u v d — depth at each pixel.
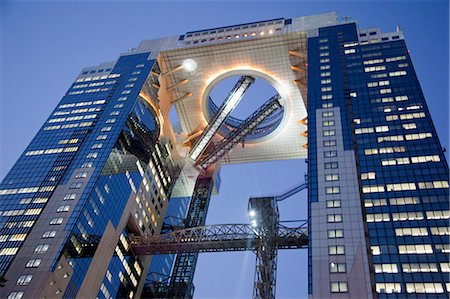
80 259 94.62
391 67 112.50
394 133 92.38
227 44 142.25
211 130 148.88
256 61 142.88
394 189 80.62
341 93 107.56
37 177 108.75
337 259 71.44
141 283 123.00
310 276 69.94
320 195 82.75
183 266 139.75
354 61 118.44
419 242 71.31
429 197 77.88
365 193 81.12
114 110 129.50
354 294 66.44
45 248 90.88
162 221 140.25
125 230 118.38
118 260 110.56
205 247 109.25
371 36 128.12
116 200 112.50
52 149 117.81
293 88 144.12
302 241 100.12
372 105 101.25
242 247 105.75
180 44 151.62
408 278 66.88
